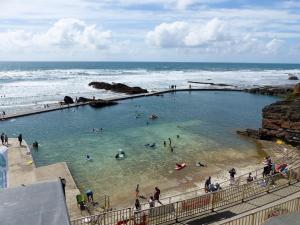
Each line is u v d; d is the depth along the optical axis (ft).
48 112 183.73
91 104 204.23
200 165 93.40
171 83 352.69
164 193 73.97
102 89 284.41
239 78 439.63
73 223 46.21
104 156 102.89
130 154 104.58
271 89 280.10
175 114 178.70
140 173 87.45
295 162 87.97
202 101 233.55
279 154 104.83
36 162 98.27
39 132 137.39
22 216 22.12
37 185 26.81
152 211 49.83
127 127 145.28
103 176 85.56
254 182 61.05
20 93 247.50
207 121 159.33
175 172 88.07
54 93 252.83
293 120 119.55
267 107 131.44
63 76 417.08
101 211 64.54
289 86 313.53
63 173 82.58
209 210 54.08
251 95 273.54
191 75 481.46
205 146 114.01
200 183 79.92
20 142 108.68
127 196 73.10
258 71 645.10
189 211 52.65
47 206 23.52
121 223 48.47
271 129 125.49
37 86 292.61
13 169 84.99
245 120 163.73
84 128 144.15
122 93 265.54
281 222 30.96
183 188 76.84
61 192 25.72
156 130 138.62
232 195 57.72
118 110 192.13
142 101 231.50
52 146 115.44
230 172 81.00
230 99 246.47
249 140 123.34
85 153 106.42
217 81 387.75
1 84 299.58
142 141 120.67
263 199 58.03
